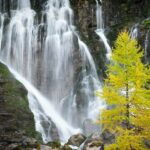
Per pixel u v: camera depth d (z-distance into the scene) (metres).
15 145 19.53
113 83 14.85
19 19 34.69
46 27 34.19
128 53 15.00
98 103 28.84
